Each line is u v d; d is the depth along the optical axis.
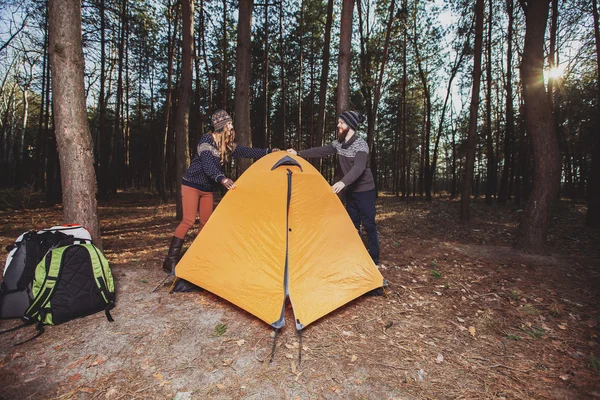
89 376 2.07
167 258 3.88
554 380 2.18
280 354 2.39
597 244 6.21
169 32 13.41
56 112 3.36
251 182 3.26
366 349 2.50
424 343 2.61
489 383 2.15
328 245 3.15
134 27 14.22
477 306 3.34
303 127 23.44
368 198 3.89
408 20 12.79
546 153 5.07
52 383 1.99
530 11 4.95
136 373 2.12
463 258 5.07
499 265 4.71
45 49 12.06
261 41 17.16
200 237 3.32
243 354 2.37
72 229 3.04
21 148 24.14
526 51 5.01
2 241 5.34
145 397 1.92
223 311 2.98
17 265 2.66
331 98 20.22
